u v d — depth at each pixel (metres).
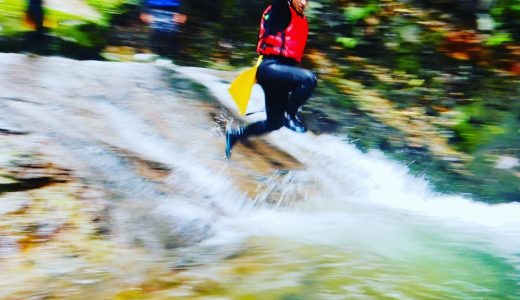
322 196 5.67
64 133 4.88
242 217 4.84
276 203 5.20
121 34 9.62
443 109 8.30
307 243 4.18
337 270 3.61
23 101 5.32
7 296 3.07
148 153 5.24
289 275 3.48
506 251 4.33
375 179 6.46
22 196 3.88
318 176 6.02
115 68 6.92
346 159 6.68
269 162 5.95
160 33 9.53
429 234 4.72
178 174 4.94
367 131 7.42
